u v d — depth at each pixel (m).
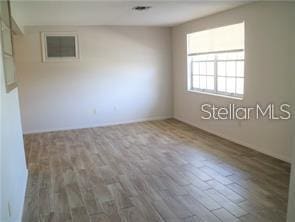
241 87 4.70
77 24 5.80
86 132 5.90
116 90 6.48
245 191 3.03
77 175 3.62
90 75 6.23
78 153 4.52
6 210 1.99
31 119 5.95
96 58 6.22
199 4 4.08
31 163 4.10
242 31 4.47
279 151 3.93
